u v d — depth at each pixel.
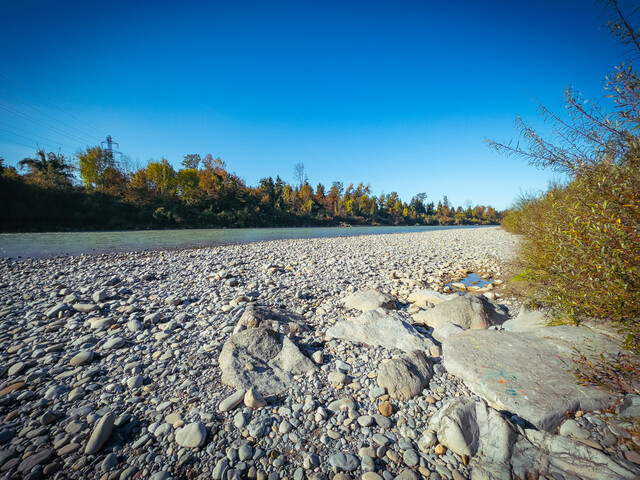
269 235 28.53
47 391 3.04
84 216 32.50
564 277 3.31
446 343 3.75
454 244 18.06
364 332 4.32
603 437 2.12
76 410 2.77
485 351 3.38
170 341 4.23
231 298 6.24
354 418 2.64
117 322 4.87
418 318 5.10
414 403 2.85
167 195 43.66
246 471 2.12
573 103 2.82
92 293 6.55
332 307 5.72
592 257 2.70
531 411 2.42
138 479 2.06
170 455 2.26
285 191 73.56
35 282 7.64
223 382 3.20
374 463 2.16
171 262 10.81
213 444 2.35
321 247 16.64
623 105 2.46
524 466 1.98
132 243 18.69
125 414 2.68
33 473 2.09
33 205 30.09
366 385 3.16
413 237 25.19
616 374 2.65
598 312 2.99
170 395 3.02
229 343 3.75
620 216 2.44
